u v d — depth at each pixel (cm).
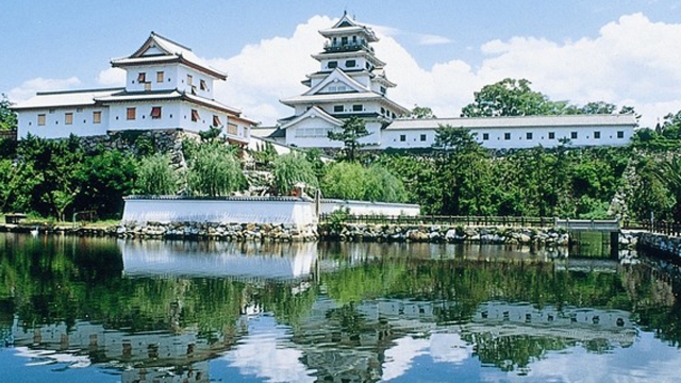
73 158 7256
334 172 7400
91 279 3459
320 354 2044
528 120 9581
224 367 1897
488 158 8912
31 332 2264
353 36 11644
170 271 3825
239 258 4609
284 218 6075
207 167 6275
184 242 5869
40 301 2816
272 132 11012
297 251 5225
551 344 2203
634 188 8025
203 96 8369
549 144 9394
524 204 7419
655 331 2397
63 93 8419
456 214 7388
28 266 3978
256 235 6075
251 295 3045
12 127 10806
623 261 4756
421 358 2023
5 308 2661
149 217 6384
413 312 2708
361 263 4422
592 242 6806
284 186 6525
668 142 9138
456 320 2569
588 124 9225
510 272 4019
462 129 9256
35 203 7275
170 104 7594
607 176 8331
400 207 7731
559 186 7938
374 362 1970
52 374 1819
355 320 2533
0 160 7950
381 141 10112
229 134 8506
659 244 5072
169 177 6556
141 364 1917
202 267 4041
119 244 5578
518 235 6050
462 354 2070
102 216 7038
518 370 1908
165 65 7812
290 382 1781
